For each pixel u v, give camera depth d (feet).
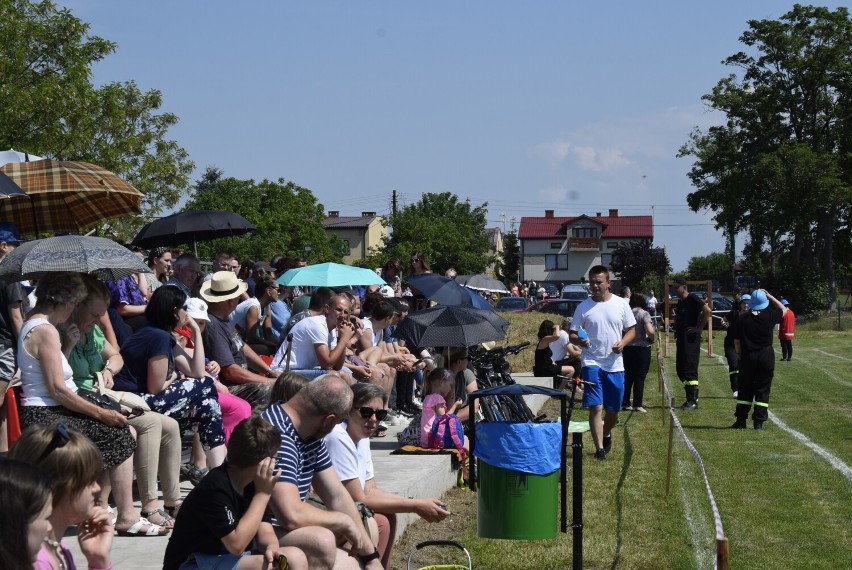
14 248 27.35
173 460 24.68
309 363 31.50
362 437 21.93
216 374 28.91
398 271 55.62
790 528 29.04
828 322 167.73
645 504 31.99
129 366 25.52
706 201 228.43
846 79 208.23
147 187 105.19
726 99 215.92
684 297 59.52
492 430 22.65
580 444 23.53
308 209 223.10
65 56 91.15
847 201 201.36
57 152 87.81
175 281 34.50
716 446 43.93
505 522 22.59
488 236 389.19
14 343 23.97
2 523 11.27
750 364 49.49
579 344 40.29
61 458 14.03
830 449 42.93
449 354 37.42
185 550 16.98
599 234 364.17
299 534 17.84
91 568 15.10
